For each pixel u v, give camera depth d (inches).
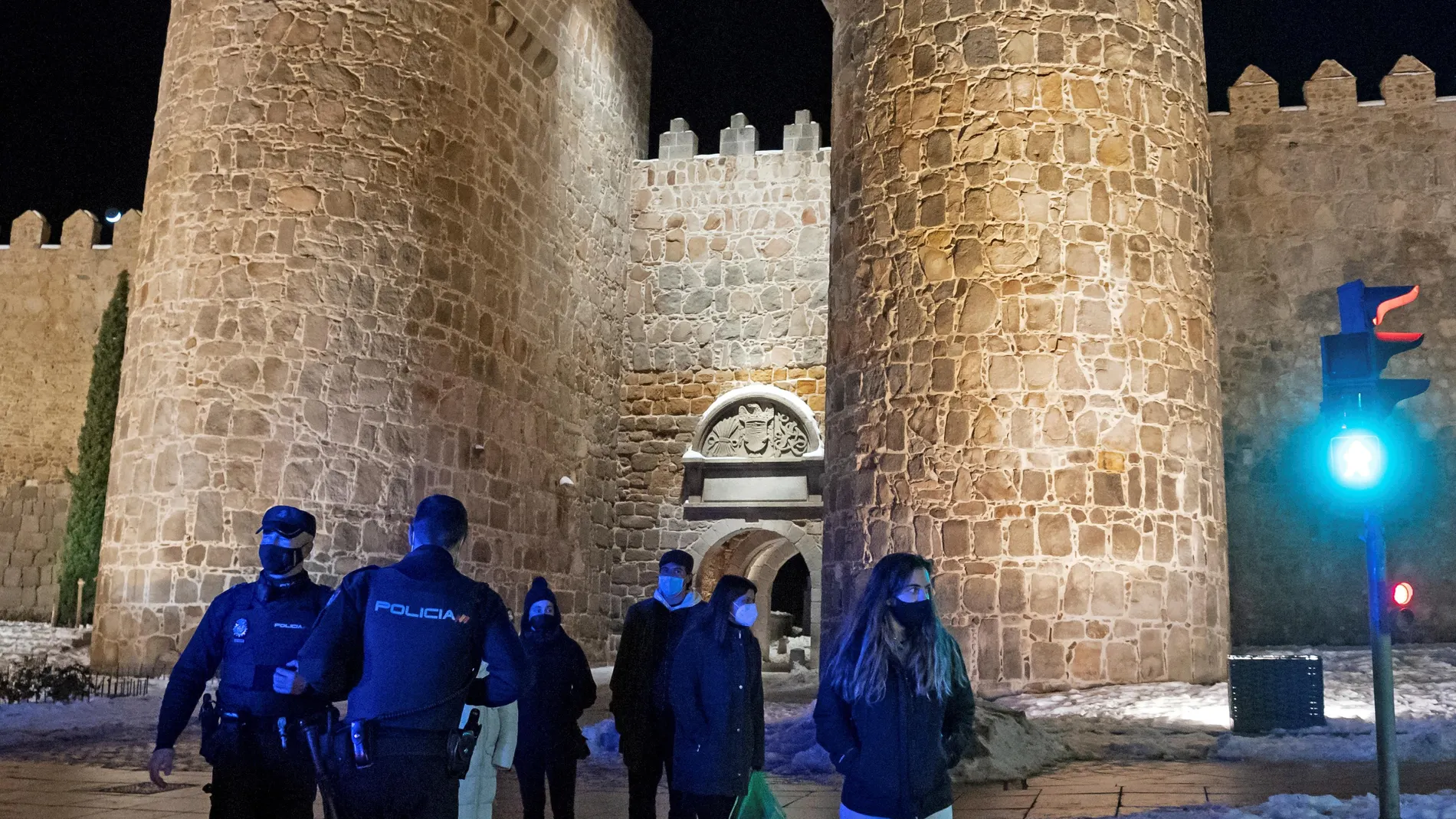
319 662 143.1
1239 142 776.3
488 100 674.8
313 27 613.0
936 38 534.3
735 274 850.1
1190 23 550.6
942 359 508.7
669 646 210.8
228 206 596.1
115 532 590.2
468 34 661.3
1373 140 759.7
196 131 609.6
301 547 168.7
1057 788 293.6
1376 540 206.5
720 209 860.6
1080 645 478.3
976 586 487.8
